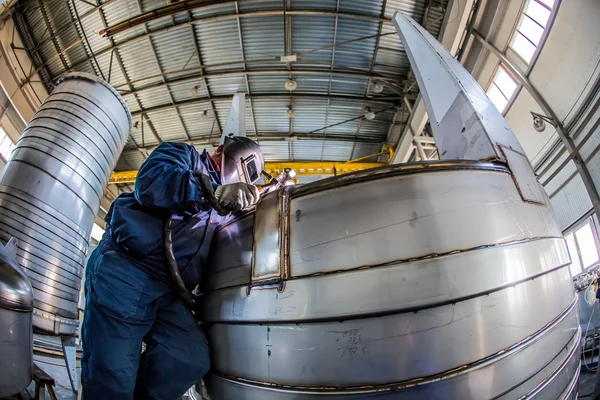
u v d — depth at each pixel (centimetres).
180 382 165
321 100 1161
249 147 249
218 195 164
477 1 875
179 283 164
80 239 440
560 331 151
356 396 126
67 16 995
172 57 1066
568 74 705
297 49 1040
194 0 918
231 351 163
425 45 246
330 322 133
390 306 128
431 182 146
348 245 139
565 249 178
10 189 403
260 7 942
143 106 1202
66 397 246
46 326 381
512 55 863
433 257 132
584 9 643
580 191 727
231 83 1120
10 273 155
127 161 1401
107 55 1067
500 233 143
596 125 650
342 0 928
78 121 459
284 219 157
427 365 124
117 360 150
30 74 1080
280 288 146
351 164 1340
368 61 1071
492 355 128
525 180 174
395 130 1262
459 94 207
